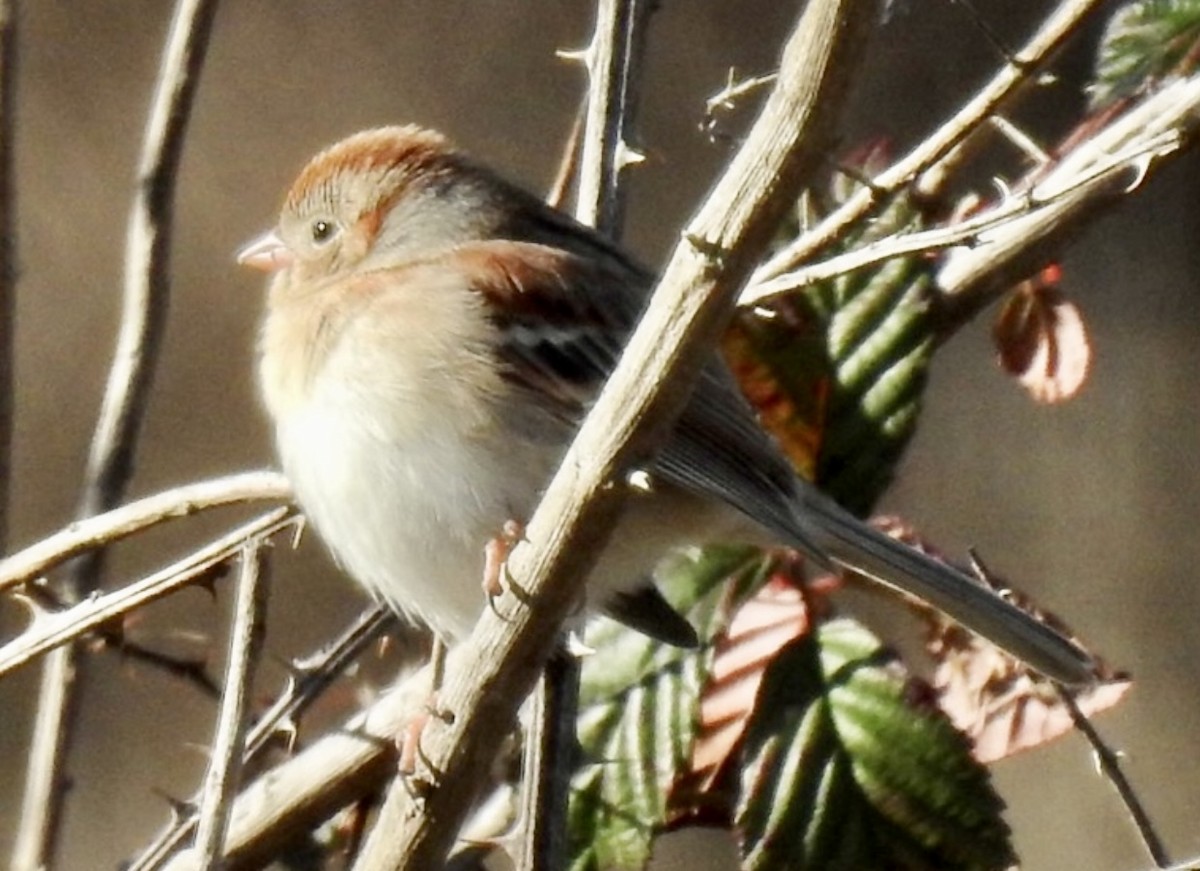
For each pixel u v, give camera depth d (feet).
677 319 16.70
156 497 22.02
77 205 44.80
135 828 38.73
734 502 23.43
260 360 27.07
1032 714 22.75
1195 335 40.75
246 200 44.73
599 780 22.52
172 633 24.52
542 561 18.40
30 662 21.42
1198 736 38.34
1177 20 24.77
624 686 22.80
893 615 33.45
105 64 45.42
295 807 22.85
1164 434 40.45
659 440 17.52
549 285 25.45
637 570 23.76
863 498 23.68
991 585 24.06
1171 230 40.68
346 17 45.93
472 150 45.47
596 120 25.72
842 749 22.00
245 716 19.45
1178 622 39.32
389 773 22.77
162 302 24.95
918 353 23.67
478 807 25.16
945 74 42.14
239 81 45.29
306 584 41.24
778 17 43.98
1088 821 37.58
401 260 26.32
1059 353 24.36
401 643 26.84
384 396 25.12
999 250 24.09
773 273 20.20
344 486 25.23
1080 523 40.19
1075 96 38.88
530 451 25.11
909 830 21.71
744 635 22.75
